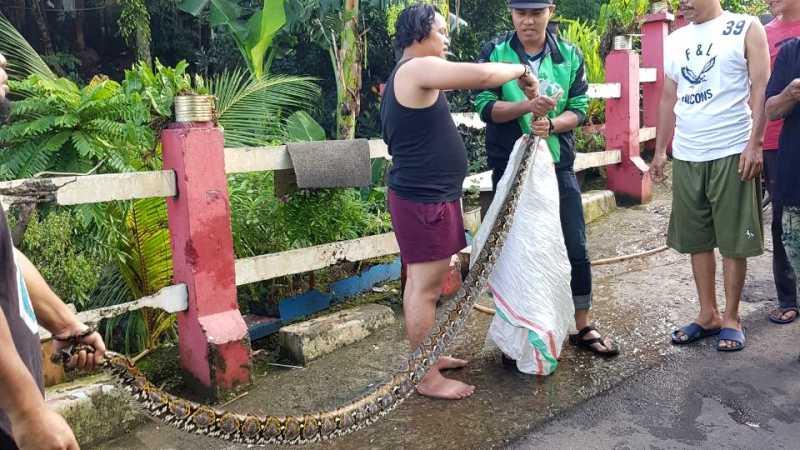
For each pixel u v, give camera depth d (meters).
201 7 9.03
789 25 4.29
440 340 2.98
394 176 3.39
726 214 3.79
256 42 8.74
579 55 3.82
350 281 4.95
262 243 4.55
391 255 5.30
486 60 3.84
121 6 11.21
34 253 3.46
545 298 3.58
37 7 11.19
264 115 5.79
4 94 1.56
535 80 3.40
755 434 3.06
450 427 3.18
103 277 4.18
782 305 4.26
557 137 3.81
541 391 3.50
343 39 6.89
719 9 3.88
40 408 1.29
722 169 3.77
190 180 3.50
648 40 8.06
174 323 4.32
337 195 4.74
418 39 3.25
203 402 3.63
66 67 11.55
